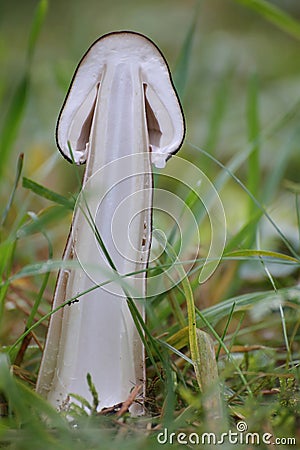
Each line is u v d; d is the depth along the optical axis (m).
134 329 0.74
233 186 1.18
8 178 1.03
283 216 0.95
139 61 0.74
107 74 0.74
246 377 0.78
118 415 0.72
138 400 0.74
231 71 1.53
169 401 0.72
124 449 0.70
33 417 0.71
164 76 0.74
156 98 0.74
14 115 0.93
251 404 0.74
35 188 0.79
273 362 0.78
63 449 0.70
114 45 0.74
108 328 0.74
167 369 0.74
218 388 0.73
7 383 0.70
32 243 0.91
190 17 2.42
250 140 0.95
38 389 0.74
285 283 0.88
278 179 0.93
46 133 1.37
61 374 0.74
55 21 2.51
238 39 2.18
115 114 0.74
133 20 2.38
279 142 1.36
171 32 2.35
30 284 0.89
